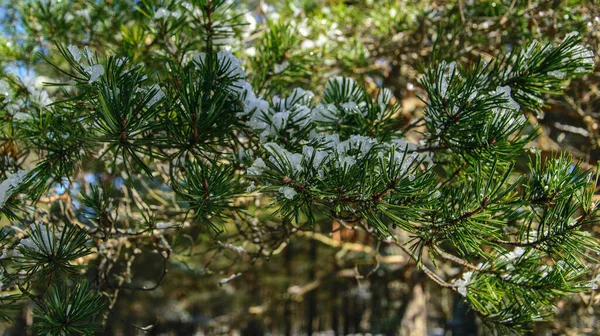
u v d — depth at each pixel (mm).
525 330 785
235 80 742
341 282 2719
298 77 1065
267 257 1064
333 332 3697
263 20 1365
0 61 1137
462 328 2736
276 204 680
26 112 891
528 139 667
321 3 1577
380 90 790
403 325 2168
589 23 1120
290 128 742
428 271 823
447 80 709
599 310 1472
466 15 1237
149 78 751
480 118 677
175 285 3209
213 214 703
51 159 797
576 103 1368
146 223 908
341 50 1348
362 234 2078
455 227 654
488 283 757
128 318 3641
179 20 899
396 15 1362
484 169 747
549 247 673
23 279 803
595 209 654
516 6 1211
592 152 1503
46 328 704
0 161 881
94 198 852
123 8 1206
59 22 1189
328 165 646
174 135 688
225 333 3193
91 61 676
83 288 728
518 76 750
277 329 3652
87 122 688
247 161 782
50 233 766
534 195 674
